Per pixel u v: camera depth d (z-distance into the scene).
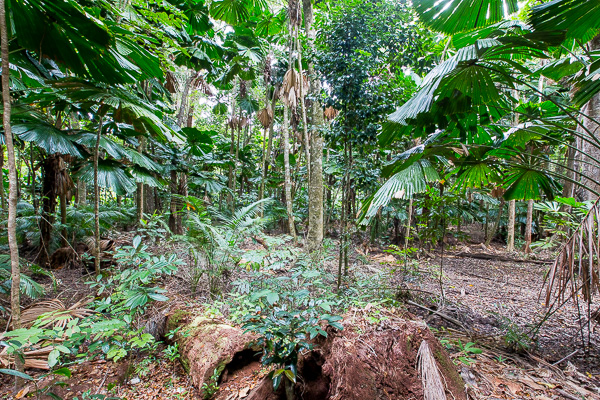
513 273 5.62
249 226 3.85
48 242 4.43
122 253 2.43
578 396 1.78
